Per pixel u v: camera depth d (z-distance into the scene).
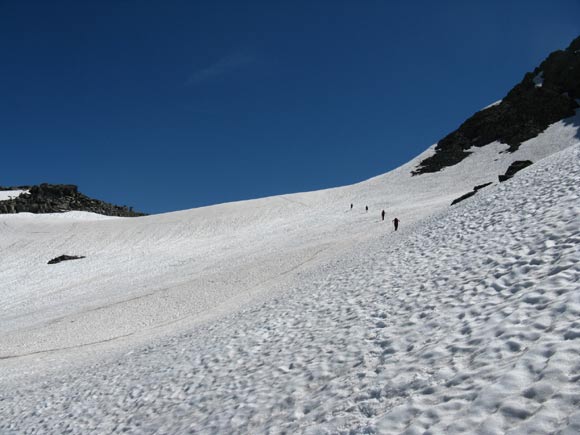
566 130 92.12
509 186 20.86
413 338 8.89
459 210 23.05
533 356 5.89
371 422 6.32
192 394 11.02
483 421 5.06
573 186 14.18
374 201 80.81
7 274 63.25
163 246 70.56
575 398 4.77
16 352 28.30
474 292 9.83
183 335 19.66
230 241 64.50
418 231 23.41
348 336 10.62
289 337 12.66
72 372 19.31
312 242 47.97
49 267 64.31
